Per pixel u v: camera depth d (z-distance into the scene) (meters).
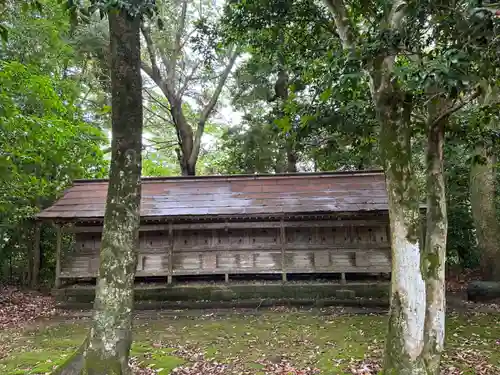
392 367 4.33
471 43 3.54
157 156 22.95
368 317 8.94
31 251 13.46
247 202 10.70
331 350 6.60
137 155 4.62
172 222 10.64
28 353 6.67
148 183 11.94
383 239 10.83
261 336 7.57
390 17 4.61
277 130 8.41
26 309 10.17
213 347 6.93
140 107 4.70
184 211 10.38
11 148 7.89
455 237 14.16
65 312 9.88
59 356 6.46
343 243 10.78
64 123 10.30
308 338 7.36
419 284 4.34
